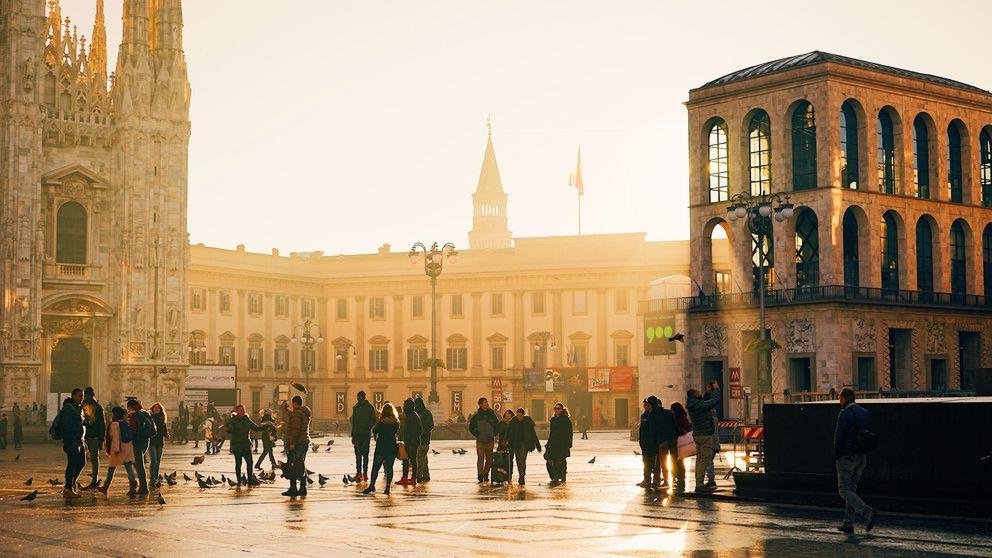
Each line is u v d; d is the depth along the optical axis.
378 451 32.94
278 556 19.25
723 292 93.31
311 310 137.62
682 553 19.86
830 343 80.62
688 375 87.94
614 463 50.16
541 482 37.75
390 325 136.12
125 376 92.06
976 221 93.12
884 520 25.27
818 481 28.64
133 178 92.94
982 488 25.48
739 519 25.39
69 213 92.44
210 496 32.16
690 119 90.31
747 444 38.06
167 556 19.34
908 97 88.00
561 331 129.38
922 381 86.44
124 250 92.50
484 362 132.25
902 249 87.38
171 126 94.94
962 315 89.81
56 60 92.88
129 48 94.12
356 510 27.67
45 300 90.19
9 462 53.84
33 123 89.00
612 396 126.50
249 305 129.62
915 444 26.62
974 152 92.94
